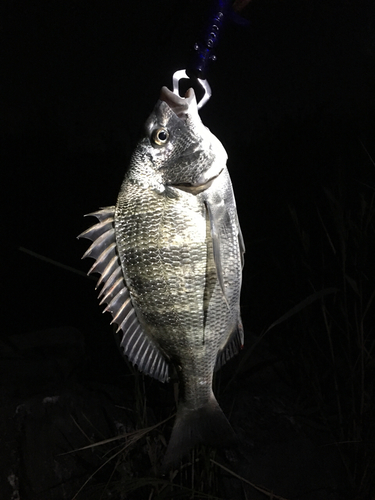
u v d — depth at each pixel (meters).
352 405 0.69
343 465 0.68
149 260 0.34
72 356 0.87
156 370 0.36
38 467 0.61
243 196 1.61
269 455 0.64
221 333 0.37
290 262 1.04
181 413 0.38
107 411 0.70
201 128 0.35
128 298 0.35
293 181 1.51
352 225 0.70
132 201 0.35
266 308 1.08
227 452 0.63
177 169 0.35
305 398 0.78
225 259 0.36
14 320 1.31
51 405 0.67
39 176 1.80
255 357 0.82
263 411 0.71
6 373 0.75
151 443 0.63
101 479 0.62
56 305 1.38
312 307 0.88
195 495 0.57
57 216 1.66
